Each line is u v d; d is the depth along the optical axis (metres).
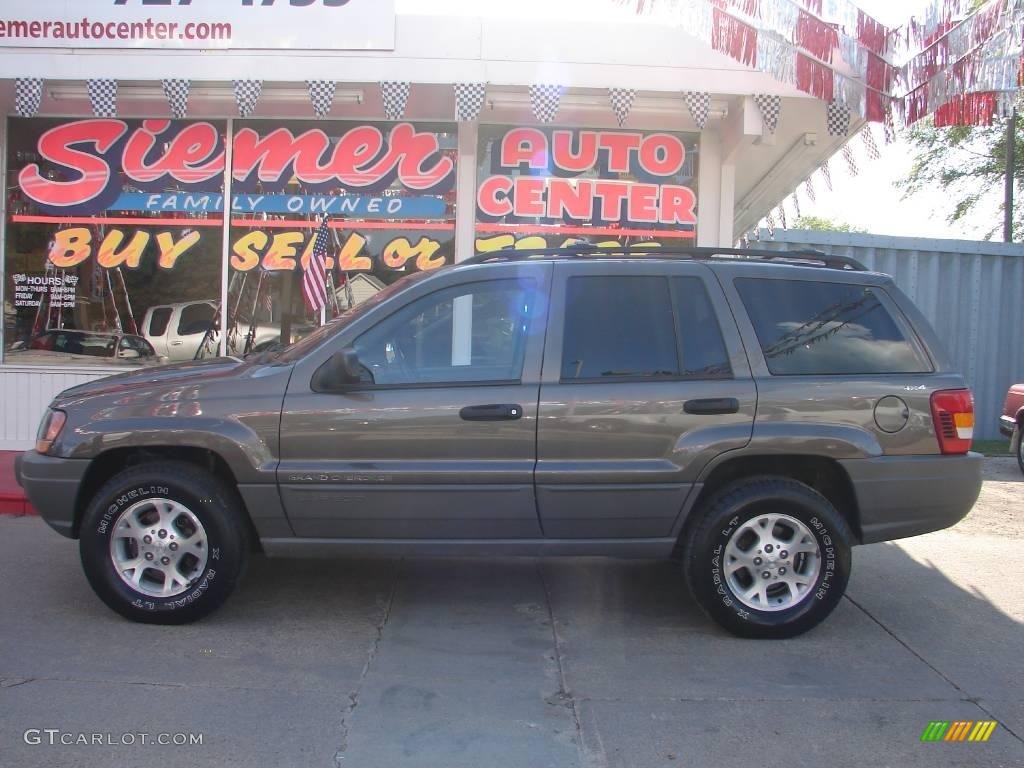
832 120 8.19
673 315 4.70
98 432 4.61
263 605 5.08
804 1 7.37
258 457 4.53
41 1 8.14
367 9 8.10
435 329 4.69
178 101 8.22
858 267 5.07
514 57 8.15
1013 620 5.09
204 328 9.26
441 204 9.21
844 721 3.77
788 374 4.64
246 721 3.68
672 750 3.51
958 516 4.72
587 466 4.53
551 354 4.61
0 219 9.19
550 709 3.85
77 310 9.27
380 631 4.73
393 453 4.53
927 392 4.66
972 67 6.80
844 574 4.61
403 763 3.37
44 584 5.39
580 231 9.27
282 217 9.20
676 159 9.27
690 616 5.04
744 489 4.60
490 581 5.61
